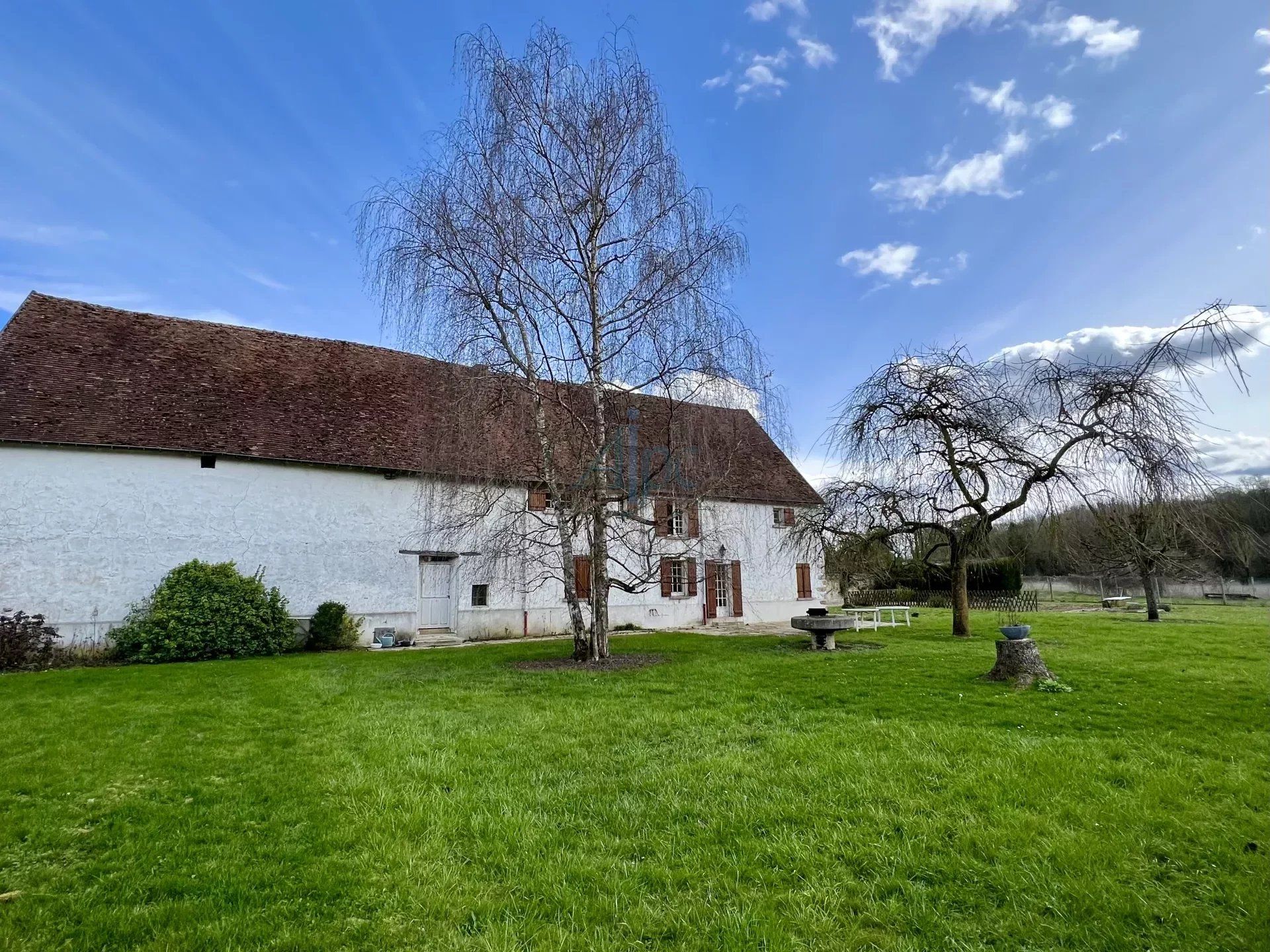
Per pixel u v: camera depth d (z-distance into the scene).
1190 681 8.26
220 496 14.57
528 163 10.91
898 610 22.94
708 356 10.30
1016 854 3.47
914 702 7.32
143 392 14.55
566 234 11.08
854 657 11.33
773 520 23.11
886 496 13.73
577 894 3.17
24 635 11.74
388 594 16.19
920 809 4.12
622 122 10.97
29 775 5.05
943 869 3.33
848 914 2.97
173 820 4.20
